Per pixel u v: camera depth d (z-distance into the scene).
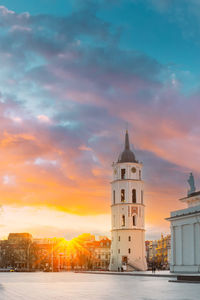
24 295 29.27
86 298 26.22
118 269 125.75
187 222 77.94
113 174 143.88
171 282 47.28
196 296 26.47
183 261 78.88
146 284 43.75
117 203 137.50
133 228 134.25
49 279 64.94
